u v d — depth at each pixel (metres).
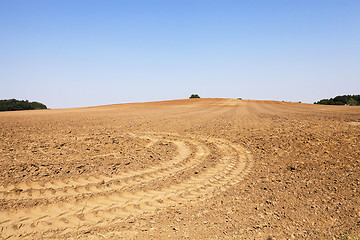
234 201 4.83
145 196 5.11
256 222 4.02
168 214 4.36
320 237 3.54
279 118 17.66
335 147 7.99
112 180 5.89
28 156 7.27
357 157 6.86
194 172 6.62
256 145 9.34
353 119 14.37
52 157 7.30
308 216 4.13
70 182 5.63
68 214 4.30
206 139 10.90
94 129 13.31
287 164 6.97
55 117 21.45
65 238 3.63
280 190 5.24
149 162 7.39
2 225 3.90
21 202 4.62
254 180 5.95
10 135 10.71
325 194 4.89
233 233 3.72
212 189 5.48
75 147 8.60
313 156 7.39
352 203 4.42
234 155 8.30
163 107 40.31
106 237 3.66
